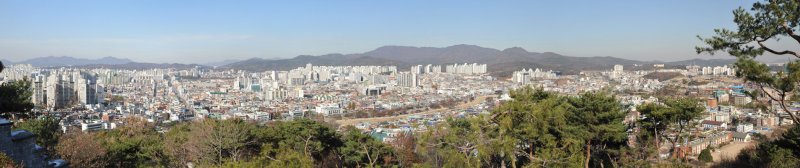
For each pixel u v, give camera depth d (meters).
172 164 26.31
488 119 16.36
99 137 34.22
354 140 26.36
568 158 17.09
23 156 13.82
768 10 13.12
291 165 16.42
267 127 28.61
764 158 24.41
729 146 47.66
